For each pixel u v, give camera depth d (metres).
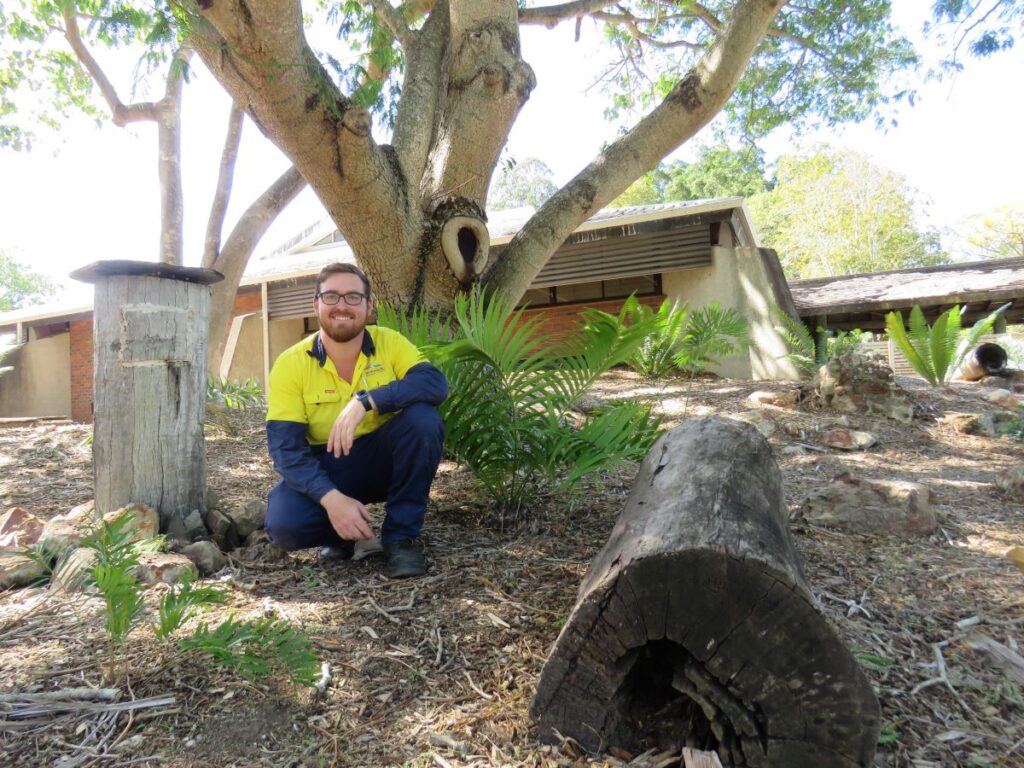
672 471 2.13
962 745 1.80
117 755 1.68
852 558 3.00
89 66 7.74
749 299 10.54
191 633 2.22
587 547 3.05
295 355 2.80
